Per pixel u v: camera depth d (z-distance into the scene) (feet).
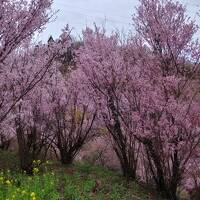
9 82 33.94
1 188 27.91
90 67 36.29
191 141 32.81
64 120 42.96
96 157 49.96
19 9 29.07
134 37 37.47
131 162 38.68
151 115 33.76
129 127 35.55
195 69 35.53
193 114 32.63
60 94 41.88
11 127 37.45
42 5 29.78
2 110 34.19
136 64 36.29
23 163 37.32
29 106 38.19
